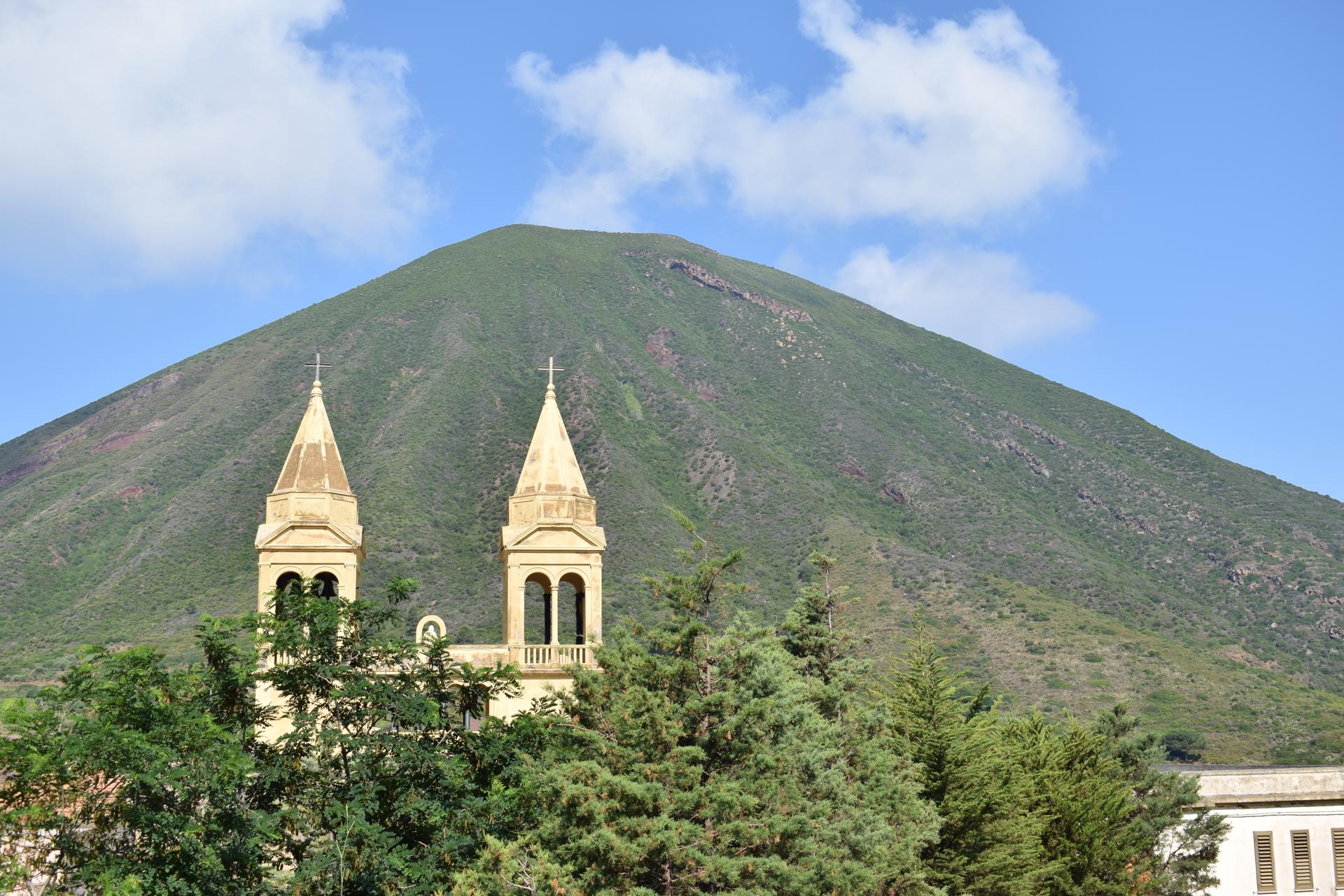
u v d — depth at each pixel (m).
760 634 41.25
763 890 35.66
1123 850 51.16
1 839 32.56
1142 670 117.19
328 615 38.22
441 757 37.78
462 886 33.81
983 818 46.94
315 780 37.47
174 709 34.56
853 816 41.06
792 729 41.56
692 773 37.09
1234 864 59.03
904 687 50.88
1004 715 85.12
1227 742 105.50
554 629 52.69
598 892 34.69
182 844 32.88
